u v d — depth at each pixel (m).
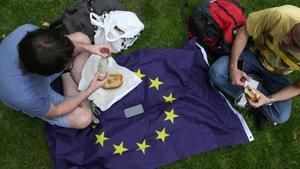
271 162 1.74
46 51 1.15
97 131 1.64
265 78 1.72
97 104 1.67
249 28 1.53
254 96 1.57
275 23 1.41
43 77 1.32
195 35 1.86
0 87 1.32
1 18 1.84
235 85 1.67
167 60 1.78
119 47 1.78
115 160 1.60
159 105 1.71
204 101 1.73
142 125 1.66
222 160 1.72
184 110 1.70
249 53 1.67
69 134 1.63
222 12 1.79
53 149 1.63
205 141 1.69
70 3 1.90
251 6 2.01
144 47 1.87
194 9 1.96
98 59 1.65
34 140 1.68
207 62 1.82
